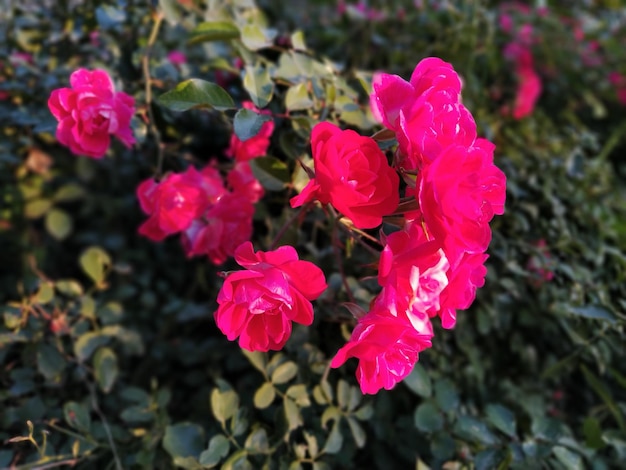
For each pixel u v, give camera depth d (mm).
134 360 550
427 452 412
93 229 696
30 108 482
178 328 562
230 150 397
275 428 371
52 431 392
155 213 365
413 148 273
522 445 375
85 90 343
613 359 532
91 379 457
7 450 379
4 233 621
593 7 821
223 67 459
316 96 384
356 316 304
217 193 373
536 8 750
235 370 472
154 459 382
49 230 608
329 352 410
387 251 270
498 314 472
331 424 390
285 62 399
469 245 260
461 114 290
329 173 269
